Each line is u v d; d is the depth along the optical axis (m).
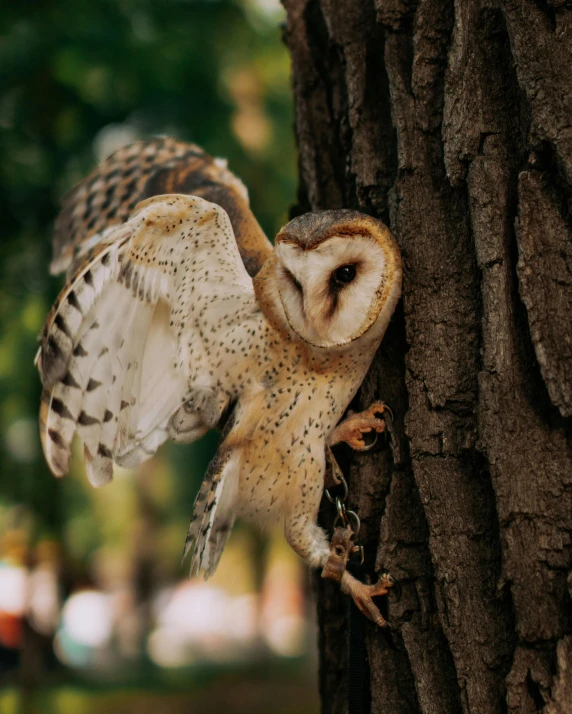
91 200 1.76
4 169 3.41
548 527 1.43
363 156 1.56
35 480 4.07
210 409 1.55
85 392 1.57
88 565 7.45
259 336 1.53
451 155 1.49
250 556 8.13
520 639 1.42
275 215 3.88
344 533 1.52
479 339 1.48
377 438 1.53
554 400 1.42
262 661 7.20
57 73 3.19
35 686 4.52
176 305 1.56
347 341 1.50
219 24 3.78
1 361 3.92
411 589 1.50
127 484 9.42
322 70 1.64
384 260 1.49
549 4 1.45
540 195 1.45
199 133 3.62
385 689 1.50
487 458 1.45
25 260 3.72
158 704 4.84
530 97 1.45
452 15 1.51
